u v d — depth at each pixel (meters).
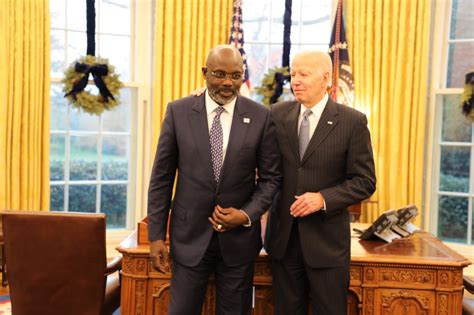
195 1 4.98
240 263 2.49
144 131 5.28
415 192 4.98
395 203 4.99
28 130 4.59
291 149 2.58
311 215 2.56
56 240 2.73
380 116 5.02
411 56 4.93
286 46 5.30
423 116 4.95
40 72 4.61
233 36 5.04
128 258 2.78
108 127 5.22
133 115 5.30
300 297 2.64
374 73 5.02
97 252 2.73
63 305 2.79
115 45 5.23
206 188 2.45
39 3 4.56
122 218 5.32
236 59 2.38
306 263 2.54
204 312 2.84
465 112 4.86
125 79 5.28
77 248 2.73
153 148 5.06
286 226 2.58
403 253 2.85
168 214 2.56
